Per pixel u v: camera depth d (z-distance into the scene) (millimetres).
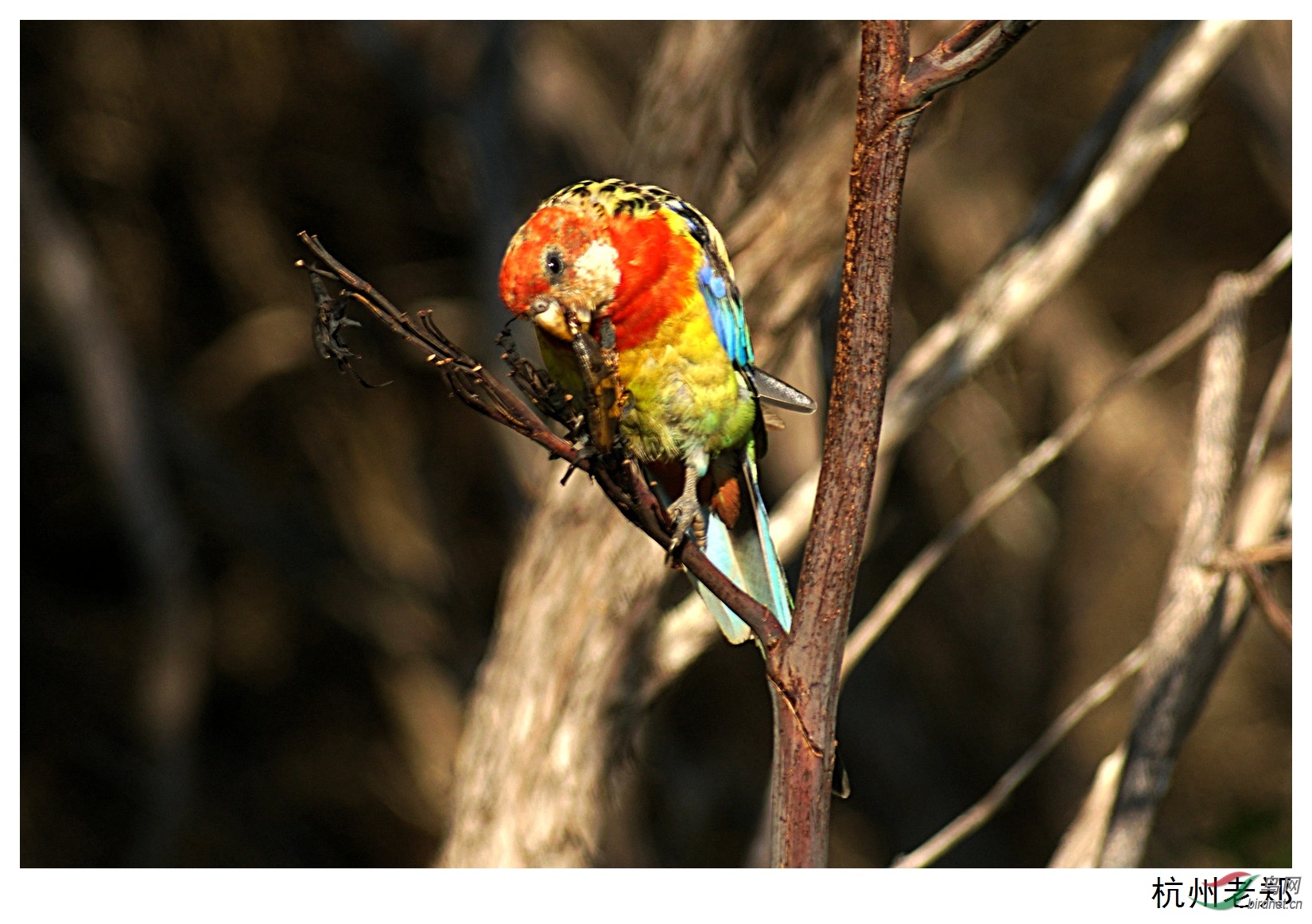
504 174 10789
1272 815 13273
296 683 15914
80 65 12914
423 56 11359
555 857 7328
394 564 14859
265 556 14883
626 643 7344
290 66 13086
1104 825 6527
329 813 15602
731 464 6262
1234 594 6516
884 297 3955
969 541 15125
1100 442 15188
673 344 5926
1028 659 15328
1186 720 6473
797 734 4074
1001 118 14570
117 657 15219
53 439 14766
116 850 14891
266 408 14688
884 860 14703
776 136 7828
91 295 12570
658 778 14102
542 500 7957
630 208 6000
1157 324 15625
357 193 13664
